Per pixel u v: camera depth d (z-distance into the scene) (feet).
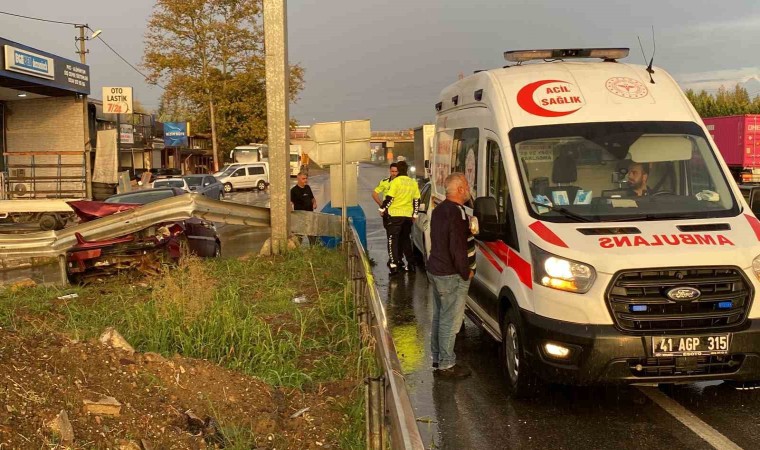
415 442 9.64
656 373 17.30
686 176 20.89
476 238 21.90
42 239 40.42
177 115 234.79
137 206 41.32
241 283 33.73
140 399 14.85
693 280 17.22
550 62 24.82
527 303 18.70
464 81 27.84
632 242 17.98
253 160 191.52
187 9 180.86
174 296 24.52
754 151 92.22
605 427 17.54
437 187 33.12
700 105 174.19
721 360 17.37
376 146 374.22
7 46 87.15
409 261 41.78
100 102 136.36
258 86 197.16
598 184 20.62
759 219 21.77
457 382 21.45
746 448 15.99
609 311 17.26
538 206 20.06
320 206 104.99
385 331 15.42
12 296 32.53
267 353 20.59
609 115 21.97
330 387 18.56
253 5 186.60
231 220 42.65
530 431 17.48
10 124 110.73
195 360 17.80
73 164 104.88
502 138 21.79
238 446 13.80
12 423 11.89
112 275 37.45
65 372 14.62
